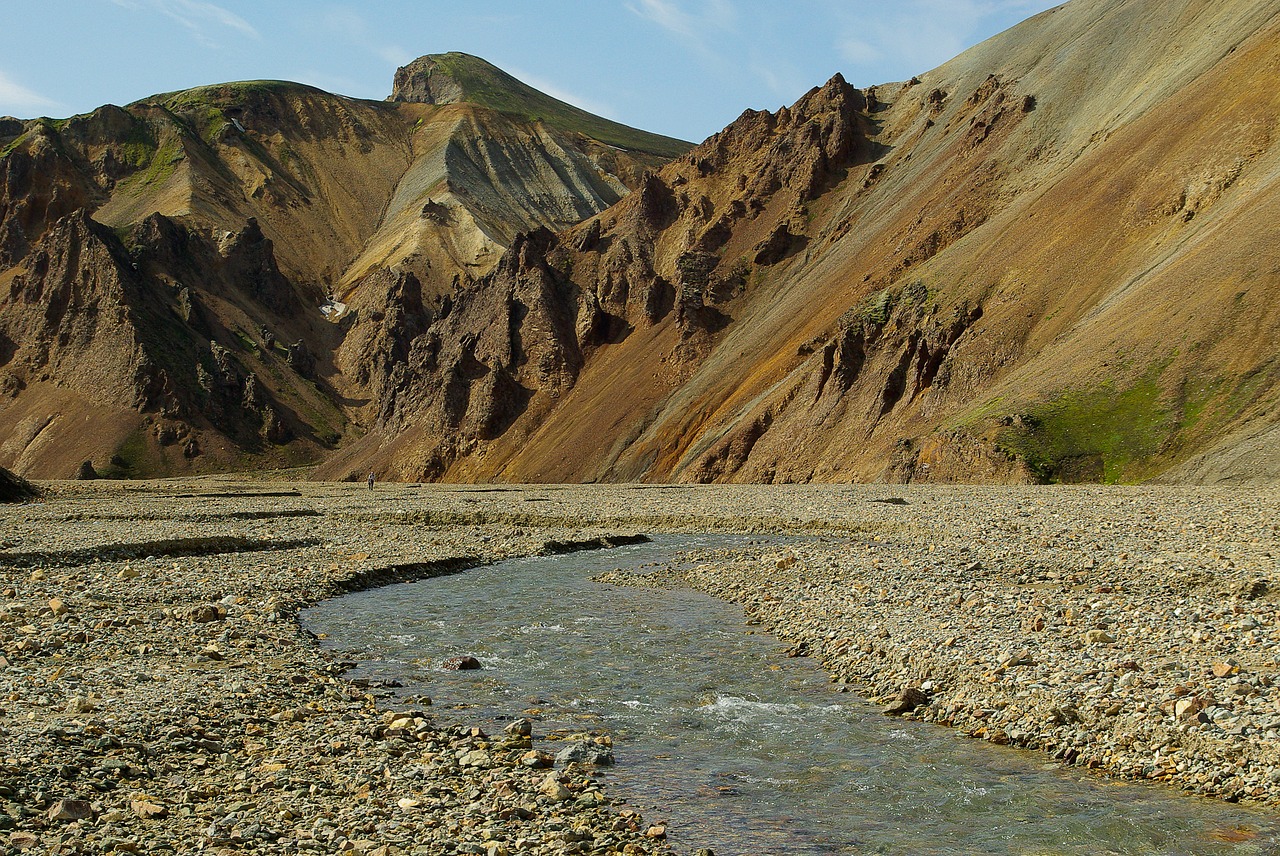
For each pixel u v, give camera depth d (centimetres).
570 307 19588
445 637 2842
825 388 11650
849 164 18788
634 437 15250
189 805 1403
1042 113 14325
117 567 3978
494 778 1567
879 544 4403
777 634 2819
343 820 1352
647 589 3759
